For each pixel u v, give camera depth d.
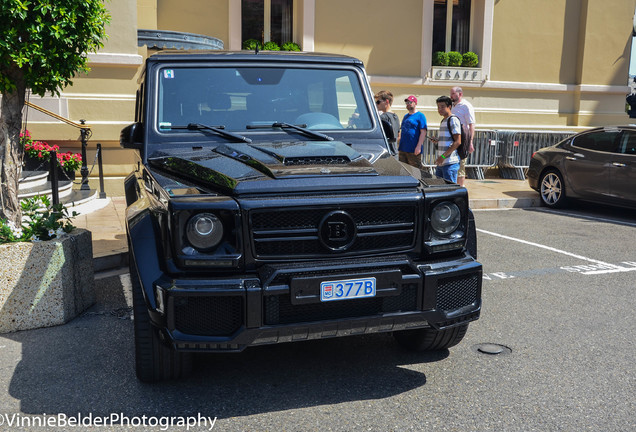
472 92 14.19
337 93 4.48
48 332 4.52
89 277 5.09
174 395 3.47
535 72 14.62
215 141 4.05
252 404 3.37
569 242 7.73
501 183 13.20
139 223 3.33
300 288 3.04
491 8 13.90
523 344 4.26
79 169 10.10
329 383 3.63
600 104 15.12
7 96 5.09
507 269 6.36
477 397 3.45
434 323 3.36
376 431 3.07
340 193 3.22
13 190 5.18
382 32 13.25
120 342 4.30
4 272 4.48
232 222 3.05
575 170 10.09
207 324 3.05
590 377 3.72
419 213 3.33
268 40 12.77
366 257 3.25
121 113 10.32
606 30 14.83
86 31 5.02
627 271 6.29
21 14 4.50
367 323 3.21
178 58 4.25
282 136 4.13
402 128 9.12
